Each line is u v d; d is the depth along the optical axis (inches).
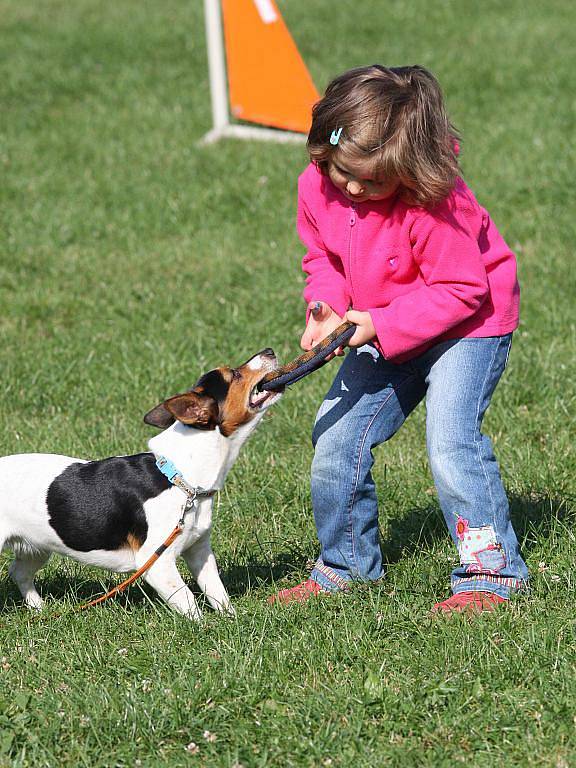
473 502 323.0
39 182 855.7
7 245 740.7
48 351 580.4
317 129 293.1
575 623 308.7
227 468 351.9
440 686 281.0
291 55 938.7
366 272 317.7
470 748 263.7
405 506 414.6
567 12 1330.0
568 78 1048.8
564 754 257.9
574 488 414.0
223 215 790.5
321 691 283.7
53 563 404.2
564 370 521.3
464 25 1286.9
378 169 288.2
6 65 1189.1
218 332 598.5
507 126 928.3
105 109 1037.8
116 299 653.9
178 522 338.0
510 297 324.2
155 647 313.0
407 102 284.8
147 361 565.9
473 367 321.1
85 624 338.3
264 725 272.7
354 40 1247.5
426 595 342.6
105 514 344.2
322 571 359.3
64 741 272.7
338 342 318.7
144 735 270.7
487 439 328.5
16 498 353.4
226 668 294.4
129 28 1339.8
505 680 285.0
